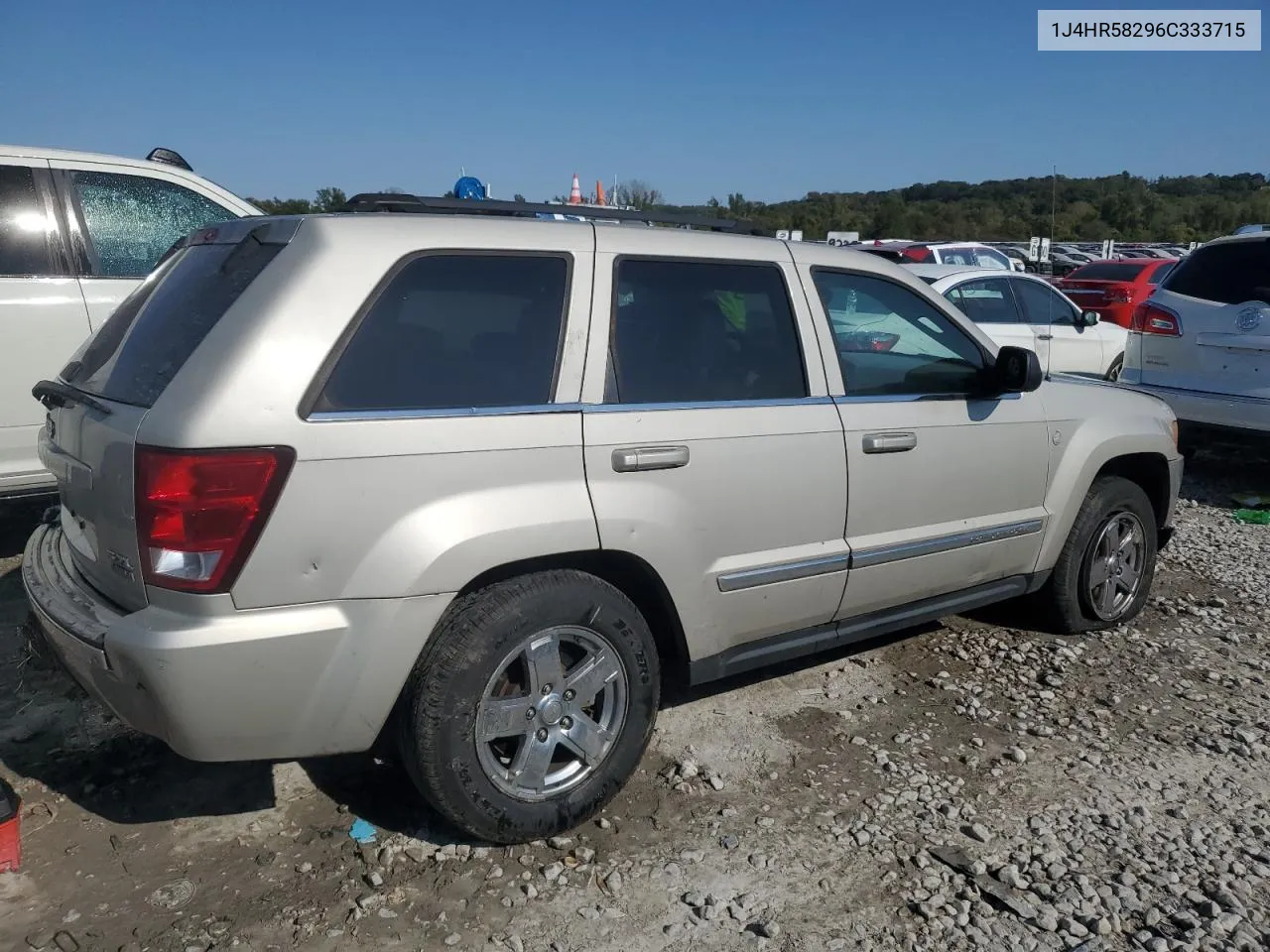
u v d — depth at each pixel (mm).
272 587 2656
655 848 3186
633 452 3188
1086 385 4914
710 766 3686
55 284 5512
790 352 3711
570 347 3162
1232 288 7656
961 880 3080
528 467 2996
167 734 2689
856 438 3773
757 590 3572
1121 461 5113
